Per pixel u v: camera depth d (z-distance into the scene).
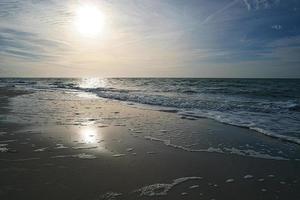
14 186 4.18
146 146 6.67
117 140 7.21
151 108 14.41
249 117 11.30
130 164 5.32
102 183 4.36
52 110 12.89
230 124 9.72
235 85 45.16
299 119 10.80
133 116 11.43
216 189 4.23
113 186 4.25
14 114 11.38
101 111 12.86
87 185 4.27
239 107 14.40
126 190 4.13
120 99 19.97
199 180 4.59
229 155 6.06
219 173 4.94
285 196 4.02
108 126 9.12
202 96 22.33
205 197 3.95
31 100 17.92
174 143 7.03
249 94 25.20
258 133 8.30
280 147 6.75
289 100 19.05
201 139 7.50
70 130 8.31
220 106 14.84
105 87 42.53
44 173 4.73
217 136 7.88
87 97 21.56
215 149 6.54
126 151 6.21
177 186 4.32
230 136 7.89
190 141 7.26
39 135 7.55
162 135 7.91
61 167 5.05
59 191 4.03
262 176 4.81
